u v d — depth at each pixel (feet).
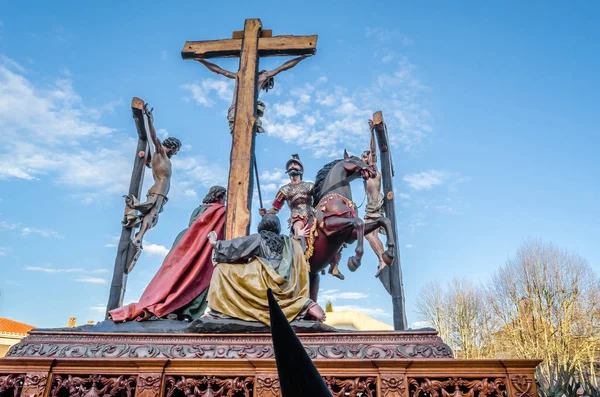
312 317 16.46
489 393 13.43
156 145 23.90
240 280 16.69
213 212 21.02
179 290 18.37
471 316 104.53
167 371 14.05
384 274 21.66
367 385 13.61
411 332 15.15
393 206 23.17
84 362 14.11
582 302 90.17
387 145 24.35
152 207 23.27
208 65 26.71
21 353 15.03
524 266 97.45
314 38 25.68
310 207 22.27
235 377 14.01
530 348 89.15
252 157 22.88
